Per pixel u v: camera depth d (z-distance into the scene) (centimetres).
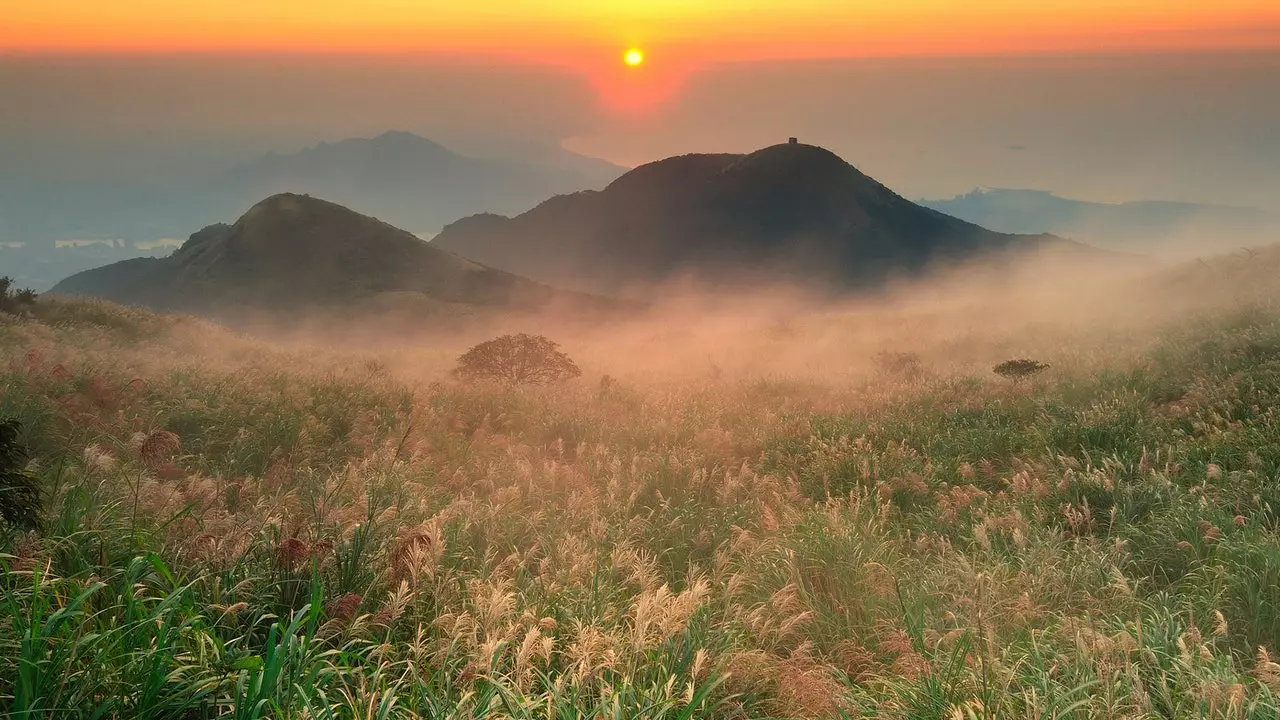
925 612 567
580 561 598
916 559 716
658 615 461
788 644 537
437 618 450
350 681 403
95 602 418
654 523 784
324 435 1082
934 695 418
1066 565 668
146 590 444
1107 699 396
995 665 446
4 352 1432
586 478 928
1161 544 715
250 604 456
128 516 550
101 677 335
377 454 893
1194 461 1020
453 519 674
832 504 811
